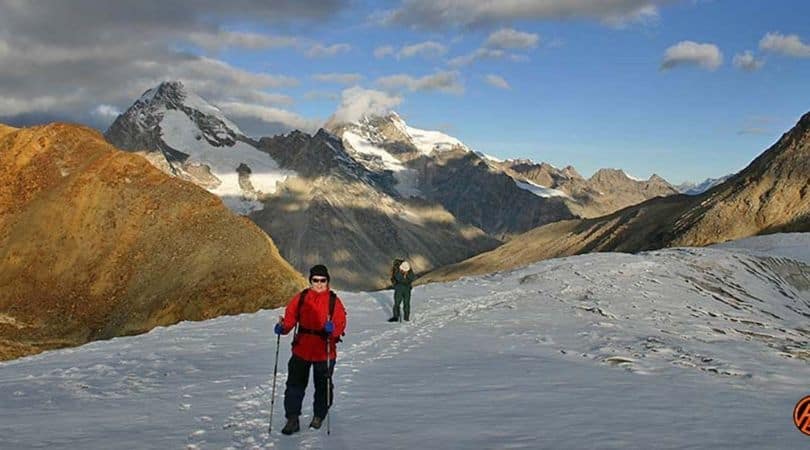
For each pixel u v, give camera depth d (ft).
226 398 35.68
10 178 260.62
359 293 103.55
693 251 147.43
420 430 26.55
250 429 28.63
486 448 23.35
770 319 97.91
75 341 196.54
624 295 96.94
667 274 119.34
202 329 71.36
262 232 223.10
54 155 267.80
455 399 33.06
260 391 37.40
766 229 355.56
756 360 49.37
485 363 45.96
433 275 555.28
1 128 283.18
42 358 60.90
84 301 209.56
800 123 416.46
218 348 57.31
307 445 25.45
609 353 50.34
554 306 85.30
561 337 61.11
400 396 34.27
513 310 81.46
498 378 39.65
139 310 199.21
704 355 50.01
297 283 204.54
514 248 567.59
